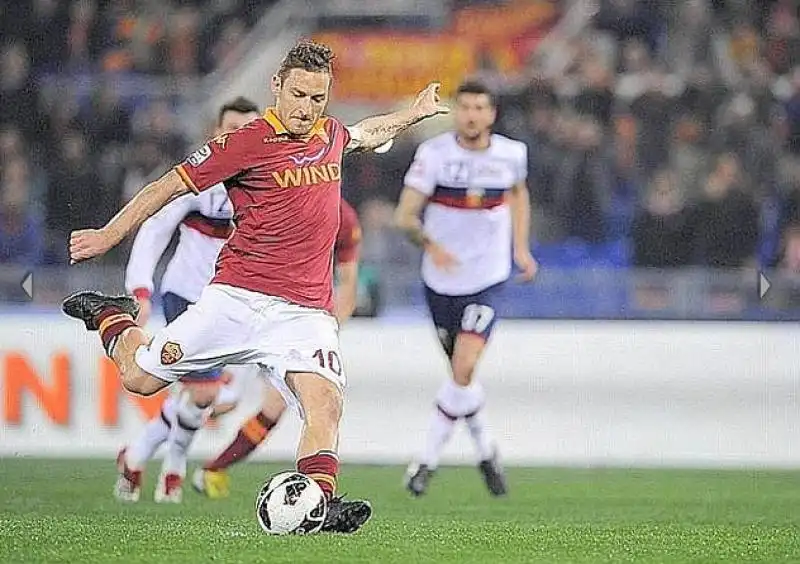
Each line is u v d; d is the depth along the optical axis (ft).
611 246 180.14
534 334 143.33
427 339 143.13
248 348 69.00
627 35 207.92
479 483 126.00
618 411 143.23
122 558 61.00
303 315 68.90
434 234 118.83
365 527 78.69
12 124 192.44
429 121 195.93
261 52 209.05
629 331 143.13
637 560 64.18
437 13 212.84
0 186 181.06
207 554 62.39
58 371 139.03
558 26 209.97
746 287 148.66
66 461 134.41
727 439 142.82
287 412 143.54
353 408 143.33
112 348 71.87
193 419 100.89
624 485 122.72
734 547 71.05
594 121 190.08
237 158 67.05
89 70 203.72
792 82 197.98
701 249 176.04
